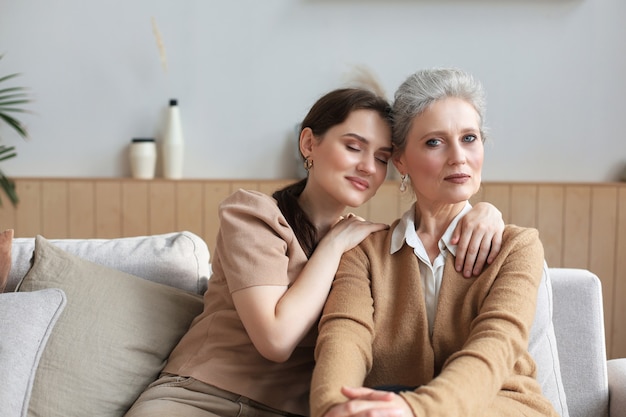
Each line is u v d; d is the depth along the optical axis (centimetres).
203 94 348
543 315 164
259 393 157
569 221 333
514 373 148
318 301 151
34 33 346
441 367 148
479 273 150
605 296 334
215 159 351
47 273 173
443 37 342
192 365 162
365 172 160
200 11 345
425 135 150
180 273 193
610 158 346
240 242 155
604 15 339
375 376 151
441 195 150
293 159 349
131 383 167
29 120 349
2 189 341
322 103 163
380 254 160
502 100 344
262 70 347
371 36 343
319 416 125
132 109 349
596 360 177
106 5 345
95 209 339
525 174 346
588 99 343
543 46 341
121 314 171
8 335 154
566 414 163
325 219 172
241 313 151
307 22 344
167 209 337
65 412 159
